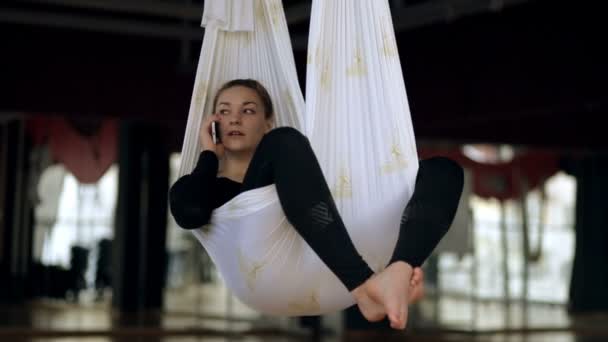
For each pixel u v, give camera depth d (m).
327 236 3.27
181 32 10.76
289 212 3.33
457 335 16.34
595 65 10.03
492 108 10.84
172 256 17.47
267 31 4.07
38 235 17.33
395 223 3.65
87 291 17.31
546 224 17.62
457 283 16.73
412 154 3.70
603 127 14.95
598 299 18.06
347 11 3.72
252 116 3.94
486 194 17.09
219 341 14.83
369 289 3.20
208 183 3.75
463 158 16.72
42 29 10.83
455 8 8.55
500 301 17.11
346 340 15.35
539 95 10.53
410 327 16.25
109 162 17.44
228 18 4.02
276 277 3.59
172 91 11.39
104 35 11.09
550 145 14.98
